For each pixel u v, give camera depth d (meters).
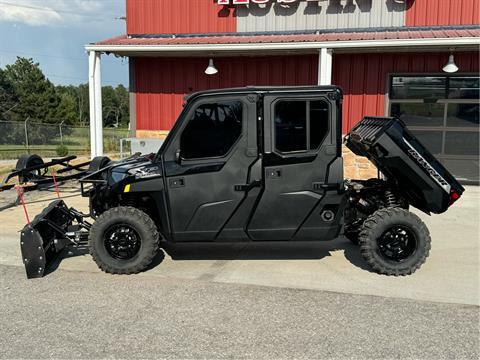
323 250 6.10
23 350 3.43
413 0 10.91
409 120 11.38
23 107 53.12
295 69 11.65
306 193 4.95
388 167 5.26
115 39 11.73
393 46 9.73
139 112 12.52
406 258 5.07
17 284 4.81
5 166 17.81
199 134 4.92
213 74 12.08
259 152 4.90
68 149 25.36
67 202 8.94
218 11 11.81
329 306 4.25
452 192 5.16
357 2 11.19
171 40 11.30
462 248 6.14
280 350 3.43
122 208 5.00
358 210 5.82
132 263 5.01
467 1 10.72
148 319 3.96
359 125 6.12
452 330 3.77
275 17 11.60
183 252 5.99
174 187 4.96
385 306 4.25
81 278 4.99
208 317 4.00
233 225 5.02
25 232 4.91
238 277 5.04
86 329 3.77
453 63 10.32
